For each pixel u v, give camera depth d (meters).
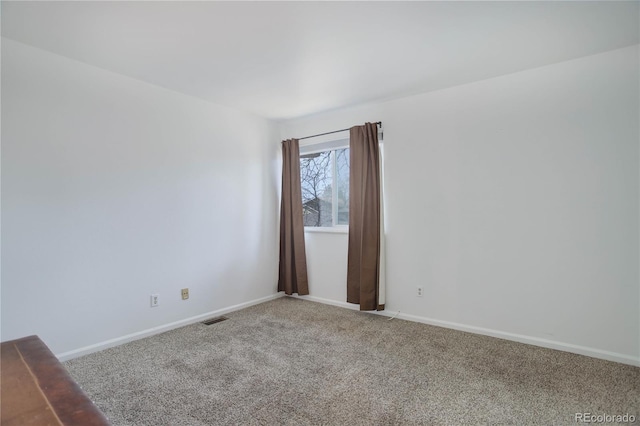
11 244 2.18
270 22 1.97
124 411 1.76
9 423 0.75
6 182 2.16
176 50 2.32
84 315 2.50
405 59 2.47
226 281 3.53
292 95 3.21
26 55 2.24
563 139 2.52
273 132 4.14
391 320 3.25
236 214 3.65
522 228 2.70
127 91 2.75
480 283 2.88
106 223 2.62
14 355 1.13
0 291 2.14
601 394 1.91
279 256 4.20
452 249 3.02
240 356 2.43
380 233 3.35
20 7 1.80
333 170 3.92
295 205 4.02
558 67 2.54
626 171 2.31
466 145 2.95
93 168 2.55
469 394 1.91
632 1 1.79
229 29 2.05
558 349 2.54
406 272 3.28
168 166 3.03
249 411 1.76
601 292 2.40
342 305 3.74
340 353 2.48
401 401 1.85
